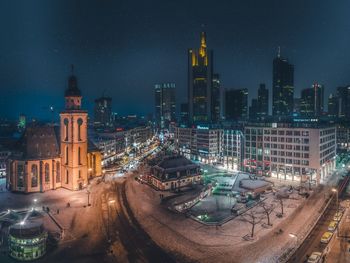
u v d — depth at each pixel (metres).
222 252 71.06
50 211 100.62
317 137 136.25
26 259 67.62
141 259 68.00
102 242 76.81
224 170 173.88
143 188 131.12
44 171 127.19
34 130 131.50
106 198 116.19
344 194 120.06
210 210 103.75
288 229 84.38
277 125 153.62
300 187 126.69
